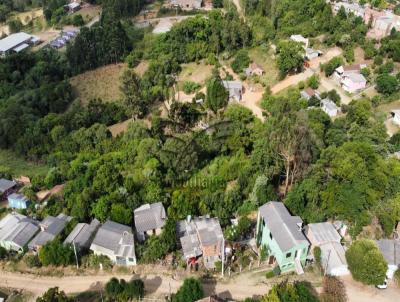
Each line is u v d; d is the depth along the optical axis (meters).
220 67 103.00
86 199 56.00
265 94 87.75
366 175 50.69
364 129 67.25
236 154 64.94
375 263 43.25
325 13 100.75
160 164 63.78
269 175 57.41
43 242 51.53
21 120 92.44
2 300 45.47
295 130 56.91
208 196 54.72
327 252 46.34
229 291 44.91
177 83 102.31
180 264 48.56
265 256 47.91
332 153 54.88
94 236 51.97
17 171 78.94
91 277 48.28
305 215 50.91
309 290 42.62
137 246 49.88
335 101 80.88
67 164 69.75
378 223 50.91
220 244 47.75
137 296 43.97
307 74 92.31
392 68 84.81
